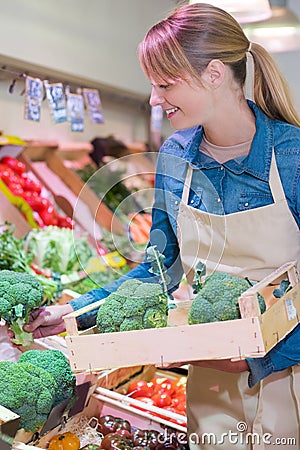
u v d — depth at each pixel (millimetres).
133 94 4051
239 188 1552
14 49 3031
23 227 2756
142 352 1282
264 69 1558
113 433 1652
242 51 1444
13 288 1556
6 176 3025
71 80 3312
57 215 3123
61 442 1555
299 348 1425
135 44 4078
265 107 1574
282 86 1569
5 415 1277
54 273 2539
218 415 1677
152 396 1973
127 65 4004
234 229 1541
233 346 1244
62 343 1808
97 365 1302
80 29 3516
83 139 3893
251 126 1541
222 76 1403
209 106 1446
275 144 1509
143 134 4426
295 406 1603
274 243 1529
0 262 2377
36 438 1491
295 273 1468
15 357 1688
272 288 1527
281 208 1504
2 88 3193
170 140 1712
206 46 1363
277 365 1424
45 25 3234
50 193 3262
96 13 3658
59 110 2762
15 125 3340
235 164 1546
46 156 3428
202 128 1626
